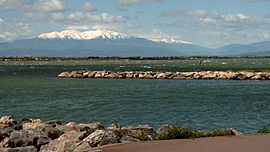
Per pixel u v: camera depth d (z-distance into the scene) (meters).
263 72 71.38
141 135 13.64
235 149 9.24
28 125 17.64
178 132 12.59
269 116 25.06
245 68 124.75
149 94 40.75
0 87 52.75
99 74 78.81
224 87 48.97
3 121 19.25
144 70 119.50
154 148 9.91
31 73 101.56
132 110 28.72
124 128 16.72
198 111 27.66
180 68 133.50
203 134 12.98
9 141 13.69
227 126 21.62
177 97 37.38
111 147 10.40
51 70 126.56
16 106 32.34
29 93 43.66
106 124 23.31
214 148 9.50
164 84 55.69
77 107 31.08
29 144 13.82
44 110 29.73
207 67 141.38
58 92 44.56
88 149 10.55
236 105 30.80
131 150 9.73
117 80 67.38
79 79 71.50
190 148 9.66
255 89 45.47
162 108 29.53
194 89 46.38
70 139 12.49
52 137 14.99
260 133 12.34
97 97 38.41
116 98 37.25
